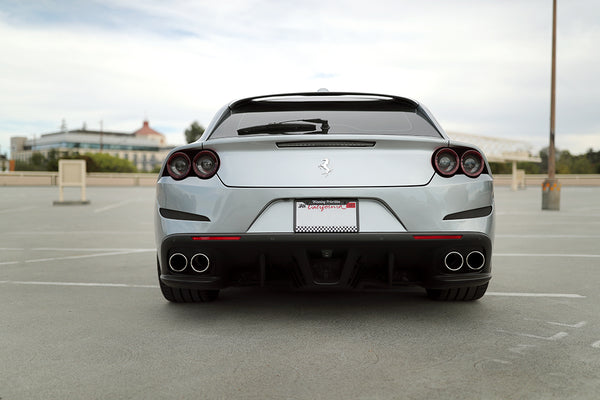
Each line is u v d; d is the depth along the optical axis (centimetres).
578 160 9100
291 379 224
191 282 302
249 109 360
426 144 294
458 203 293
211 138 328
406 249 294
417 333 291
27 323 318
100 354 260
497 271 493
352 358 251
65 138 16038
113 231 884
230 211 290
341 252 295
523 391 210
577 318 324
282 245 288
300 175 290
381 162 291
